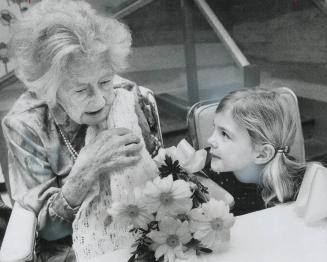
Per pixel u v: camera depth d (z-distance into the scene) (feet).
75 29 2.38
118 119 2.96
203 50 5.31
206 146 3.45
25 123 2.87
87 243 2.77
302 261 2.24
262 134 2.85
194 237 2.26
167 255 2.24
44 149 2.92
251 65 4.66
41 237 2.95
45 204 2.90
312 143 5.11
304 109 5.27
